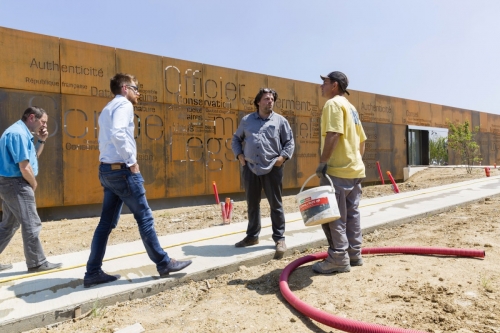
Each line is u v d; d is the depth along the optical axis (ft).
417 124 57.16
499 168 61.67
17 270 12.42
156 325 8.89
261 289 10.98
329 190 10.85
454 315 8.63
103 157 10.54
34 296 10.02
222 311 9.50
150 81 31.01
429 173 54.13
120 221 25.29
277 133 13.91
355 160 11.62
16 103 25.14
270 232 17.42
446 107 63.10
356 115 12.31
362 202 25.98
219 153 35.19
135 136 30.12
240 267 12.80
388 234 17.54
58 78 26.76
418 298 9.61
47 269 12.25
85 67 27.94
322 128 11.51
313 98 42.80
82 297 9.92
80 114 27.66
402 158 54.60
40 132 13.03
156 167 31.22
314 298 9.95
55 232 22.00
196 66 33.81
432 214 21.59
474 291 9.95
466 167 54.54
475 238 15.37
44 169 26.03
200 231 18.30
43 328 8.99
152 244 10.96
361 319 8.63
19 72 25.22
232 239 16.29
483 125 71.00
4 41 24.72
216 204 33.60
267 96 13.75
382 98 51.72
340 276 11.41
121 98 10.66
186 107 33.12
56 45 26.73
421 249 13.28
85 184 27.76
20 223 11.89
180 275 11.48
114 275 11.49
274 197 13.84
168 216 26.58
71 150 27.20
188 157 33.12
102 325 9.00
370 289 10.32
